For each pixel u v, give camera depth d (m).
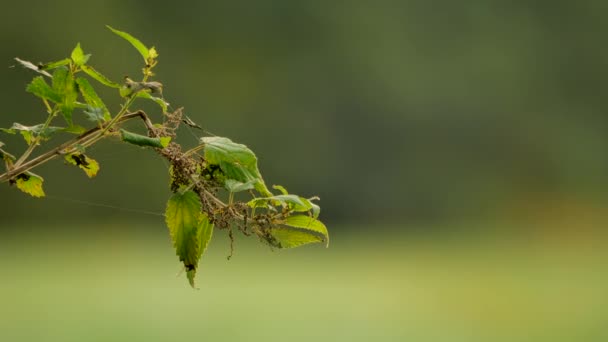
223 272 15.34
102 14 26.44
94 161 2.14
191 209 1.95
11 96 23.17
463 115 34.66
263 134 31.11
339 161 32.53
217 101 30.19
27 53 24.73
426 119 34.25
